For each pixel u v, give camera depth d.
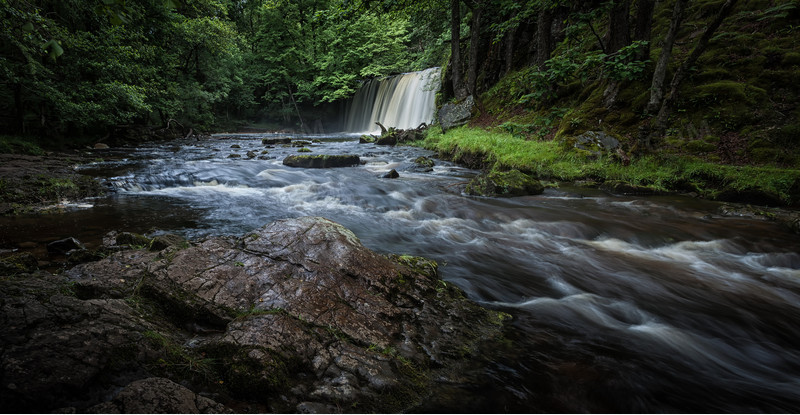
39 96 12.98
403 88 27.55
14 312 1.94
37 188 6.62
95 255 3.63
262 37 34.16
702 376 2.52
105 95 13.74
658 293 3.74
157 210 6.27
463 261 4.43
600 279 4.04
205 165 10.84
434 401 2.06
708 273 4.24
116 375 1.79
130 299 2.46
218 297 2.56
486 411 2.01
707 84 9.78
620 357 2.62
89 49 13.38
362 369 2.14
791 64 9.12
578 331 2.98
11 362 1.62
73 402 1.62
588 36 14.36
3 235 4.58
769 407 2.25
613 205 7.16
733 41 10.38
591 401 2.15
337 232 3.46
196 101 24.97
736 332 3.09
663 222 6.03
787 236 5.28
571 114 11.91
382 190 8.37
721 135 8.89
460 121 17.41
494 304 3.41
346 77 32.12
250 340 2.10
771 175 7.16
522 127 13.30
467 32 21.64
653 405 2.19
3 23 8.64
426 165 11.71
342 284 2.87
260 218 5.94
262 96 34.75
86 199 6.94
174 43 22.20
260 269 2.88
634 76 9.33
